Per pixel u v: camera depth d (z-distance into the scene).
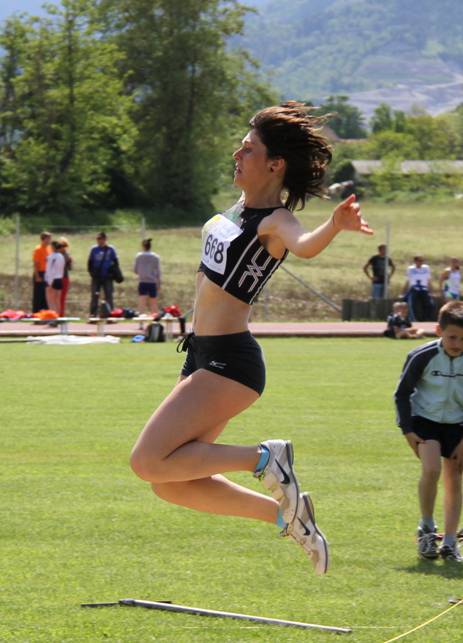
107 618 6.82
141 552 8.63
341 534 9.28
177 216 94.56
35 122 85.62
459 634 6.59
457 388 8.70
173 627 6.64
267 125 6.54
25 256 55.00
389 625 6.77
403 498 10.78
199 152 97.19
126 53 96.31
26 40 85.94
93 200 91.44
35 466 12.27
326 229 5.79
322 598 7.39
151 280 33.41
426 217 85.56
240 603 7.25
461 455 8.66
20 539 9.02
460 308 8.70
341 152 160.38
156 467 6.32
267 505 6.61
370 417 16.28
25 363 23.97
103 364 23.86
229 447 6.39
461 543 8.97
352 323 37.75
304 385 20.44
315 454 13.21
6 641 6.36
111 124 86.94
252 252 6.37
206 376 6.43
